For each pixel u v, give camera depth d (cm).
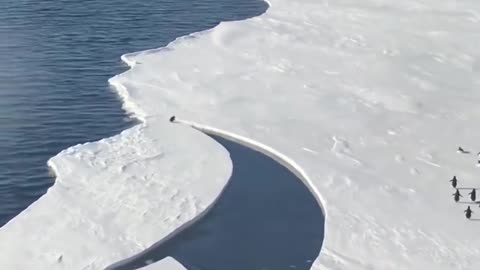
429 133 5547
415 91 6291
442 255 4031
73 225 4300
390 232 4259
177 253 4191
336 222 4366
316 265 3969
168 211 4500
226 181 4894
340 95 6219
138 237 4222
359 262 3988
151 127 5638
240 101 6094
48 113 5969
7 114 5912
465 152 5238
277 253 4228
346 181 4841
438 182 4838
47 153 5319
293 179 5000
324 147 5322
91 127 5759
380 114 5866
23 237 4169
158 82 6494
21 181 4916
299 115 5838
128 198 4616
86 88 6494
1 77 6638
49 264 3931
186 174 4944
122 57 7162
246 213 4609
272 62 6944
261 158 5262
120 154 5191
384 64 6862
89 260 3981
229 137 5541
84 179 4825
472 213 4453
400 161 5119
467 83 6475
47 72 6806
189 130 5600
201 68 6812
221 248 4256
